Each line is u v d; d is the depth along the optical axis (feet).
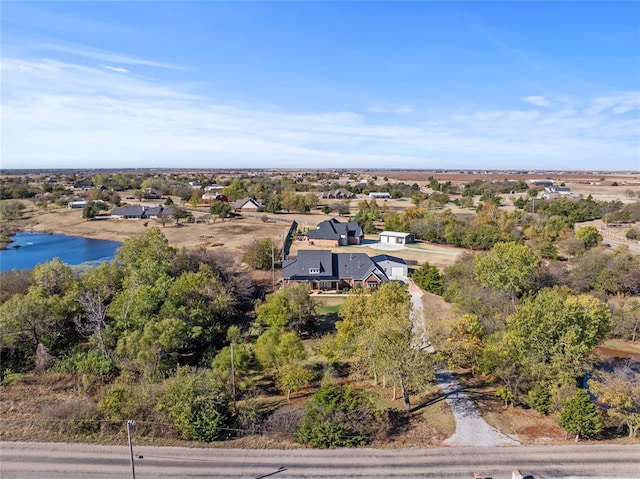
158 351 120.67
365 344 110.52
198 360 137.39
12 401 109.81
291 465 86.02
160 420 96.22
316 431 92.84
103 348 130.21
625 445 93.25
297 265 216.74
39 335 137.59
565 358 107.76
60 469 83.46
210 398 97.96
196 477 81.97
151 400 99.76
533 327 112.47
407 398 109.50
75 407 100.27
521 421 103.45
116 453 88.94
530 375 108.78
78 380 122.21
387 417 101.04
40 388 118.01
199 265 191.72
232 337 142.20
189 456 88.38
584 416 93.76
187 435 94.07
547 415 106.01
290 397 116.06
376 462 87.15
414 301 193.26
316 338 155.84
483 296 163.02
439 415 106.11
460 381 124.47
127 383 116.06
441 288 203.92
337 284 213.05
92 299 146.41
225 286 180.96
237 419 100.07
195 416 94.99
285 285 209.26
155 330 124.88
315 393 109.29
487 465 86.17
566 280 199.11
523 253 178.19
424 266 218.38
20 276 178.50
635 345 152.87
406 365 103.76
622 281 192.13
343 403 98.68
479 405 111.14
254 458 88.17
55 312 139.33
